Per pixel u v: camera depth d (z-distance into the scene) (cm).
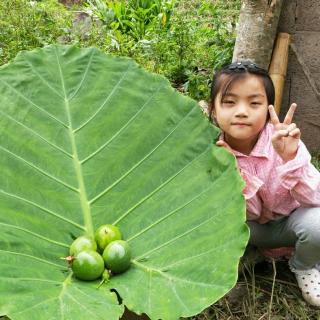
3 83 126
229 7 304
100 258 102
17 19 234
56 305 92
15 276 96
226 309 131
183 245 107
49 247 110
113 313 92
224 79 119
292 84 183
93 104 129
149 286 100
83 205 119
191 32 249
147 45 236
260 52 173
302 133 189
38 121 125
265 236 136
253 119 119
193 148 123
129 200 120
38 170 120
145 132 126
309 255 127
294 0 175
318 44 178
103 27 278
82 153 124
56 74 130
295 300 134
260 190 126
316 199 123
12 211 111
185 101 127
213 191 114
